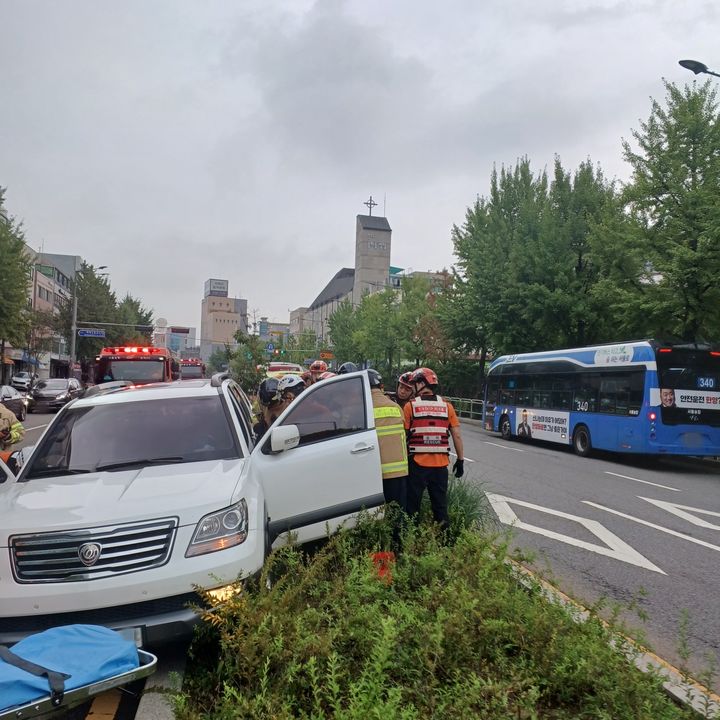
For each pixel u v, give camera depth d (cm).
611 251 2116
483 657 396
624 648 412
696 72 1546
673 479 1525
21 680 312
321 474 603
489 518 773
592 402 1919
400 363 5622
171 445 562
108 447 557
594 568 728
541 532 888
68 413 600
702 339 2000
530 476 1438
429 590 459
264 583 431
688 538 890
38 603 413
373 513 604
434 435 676
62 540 424
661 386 1677
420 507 686
